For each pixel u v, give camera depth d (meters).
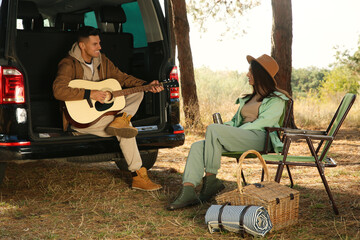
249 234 3.16
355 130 9.11
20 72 3.89
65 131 4.11
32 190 4.64
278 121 4.14
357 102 12.17
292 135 3.55
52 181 4.98
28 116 3.91
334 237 3.10
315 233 3.18
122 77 4.70
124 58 5.28
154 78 4.92
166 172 5.52
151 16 4.84
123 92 4.31
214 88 15.61
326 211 3.64
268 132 3.85
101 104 4.21
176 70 4.77
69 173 5.35
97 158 4.34
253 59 4.05
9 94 3.86
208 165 3.85
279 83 9.02
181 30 9.48
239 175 3.20
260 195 3.13
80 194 4.45
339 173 5.11
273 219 3.16
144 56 5.11
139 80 4.70
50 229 3.43
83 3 5.25
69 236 3.27
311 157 3.79
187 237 3.20
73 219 3.66
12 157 3.86
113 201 4.11
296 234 3.17
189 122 9.52
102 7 5.05
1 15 3.92
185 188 3.83
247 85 15.99
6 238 3.23
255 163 6.03
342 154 6.50
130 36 5.27
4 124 3.89
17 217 3.74
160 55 4.81
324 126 10.08
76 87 4.16
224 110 11.02
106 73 4.56
